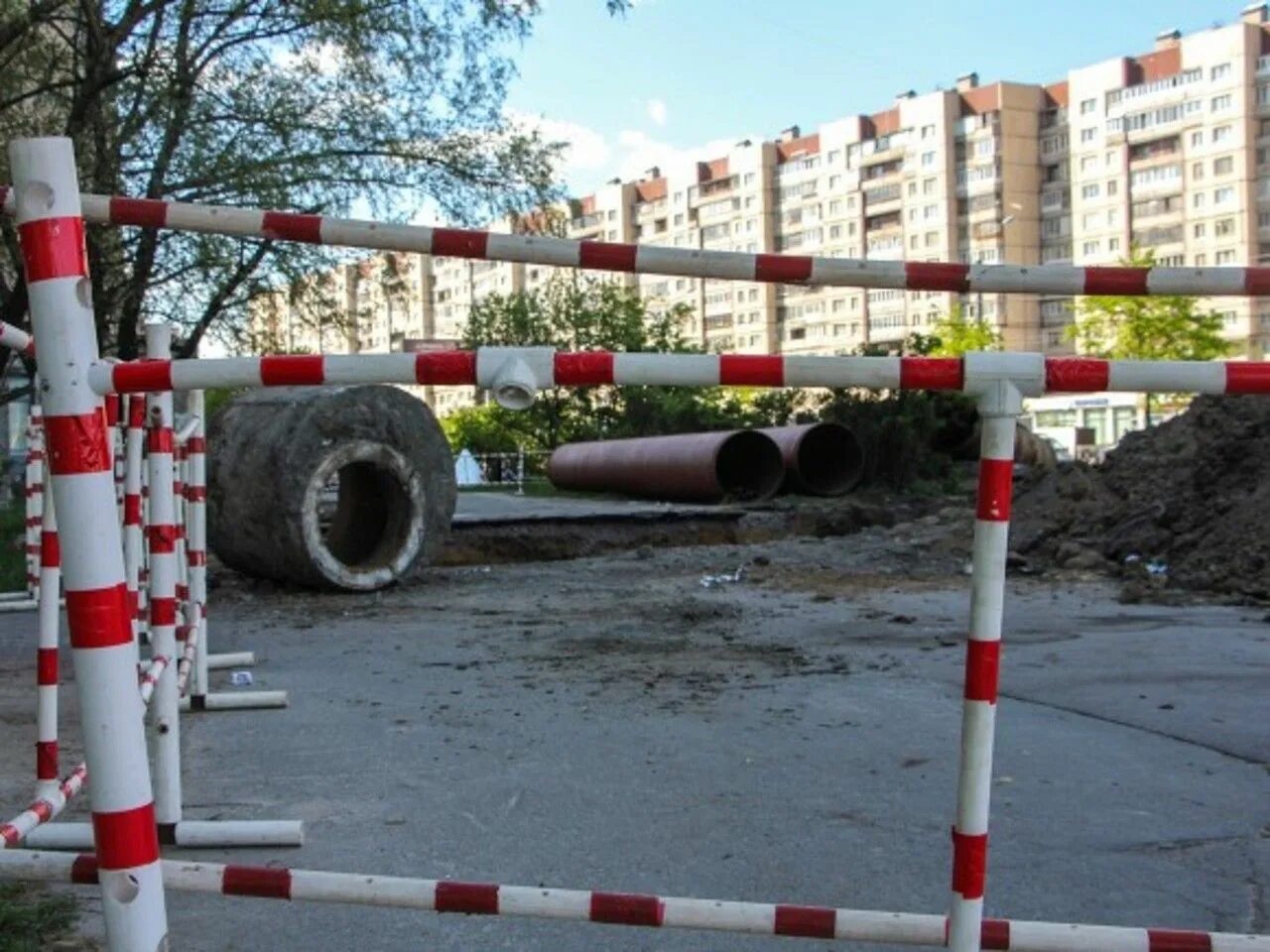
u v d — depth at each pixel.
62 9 12.37
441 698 6.97
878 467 20.98
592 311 46.09
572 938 3.62
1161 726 6.10
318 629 9.74
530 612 10.48
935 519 16.91
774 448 20.34
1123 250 85.75
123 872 2.28
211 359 2.40
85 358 2.29
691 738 5.93
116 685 2.28
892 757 5.57
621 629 9.44
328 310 15.12
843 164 95.94
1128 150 85.12
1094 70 86.12
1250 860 4.24
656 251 3.28
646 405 32.28
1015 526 13.84
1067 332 54.41
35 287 2.28
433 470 12.23
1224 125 80.75
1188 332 49.94
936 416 21.67
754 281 3.31
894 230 93.62
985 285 3.23
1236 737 5.86
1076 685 7.07
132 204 3.31
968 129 89.50
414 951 3.54
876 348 28.91
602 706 6.67
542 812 4.80
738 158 101.88
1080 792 5.02
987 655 2.38
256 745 5.93
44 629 4.27
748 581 12.47
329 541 13.20
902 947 3.55
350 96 14.16
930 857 4.27
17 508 20.41
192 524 6.55
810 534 17.58
